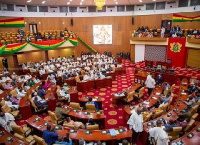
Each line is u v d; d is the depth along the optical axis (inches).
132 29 925.8
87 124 269.0
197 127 244.8
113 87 537.6
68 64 716.7
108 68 625.3
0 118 279.9
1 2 739.4
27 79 543.5
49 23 892.6
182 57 722.8
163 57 792.3
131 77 631.2
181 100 344.5
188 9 744.3
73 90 429.1
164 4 823.7
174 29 755.4
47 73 617.3
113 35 951.6
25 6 824.3
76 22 934.4
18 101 391.5
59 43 785.6
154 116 296.8
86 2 810.8
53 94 420.5
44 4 830.5
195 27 745.6
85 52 964.0
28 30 845.2
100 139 230.5
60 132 247.4
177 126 251.9
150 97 369.7
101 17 936.9
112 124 331.9
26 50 684.7
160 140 212.7
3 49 601.0
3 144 225.0
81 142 209.9
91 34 954.1
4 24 725.9
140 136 267.4
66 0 757.9
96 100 382.6
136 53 871.1
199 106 327.6
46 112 386.0
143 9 886.4
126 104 412.5
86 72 587.8
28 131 271.9
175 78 517.0
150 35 800.3
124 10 917.2
